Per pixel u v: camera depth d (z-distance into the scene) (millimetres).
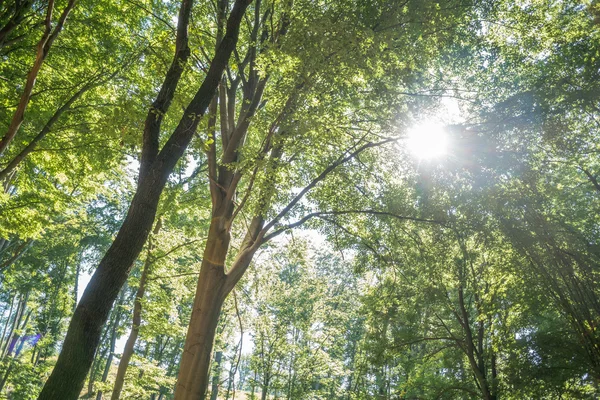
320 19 9711
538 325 17812
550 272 13930
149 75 14617
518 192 12656
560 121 12625
